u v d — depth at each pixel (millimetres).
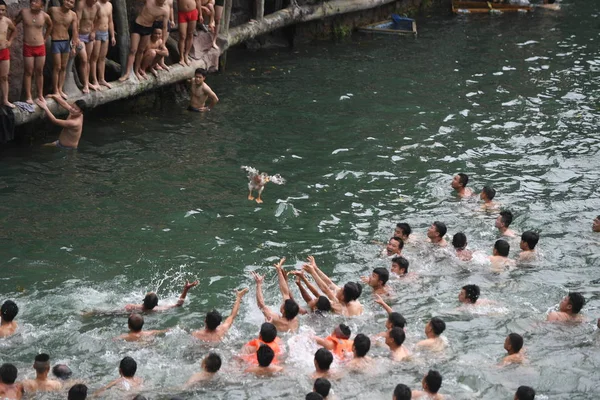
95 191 16328
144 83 19719
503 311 12914
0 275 13328
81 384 10117
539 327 12438
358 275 13969
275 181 15203
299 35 27594
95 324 12234
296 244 14930
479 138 20328
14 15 16922
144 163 17750
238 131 19938
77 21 17406
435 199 16953
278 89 23109
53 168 17188
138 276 13617
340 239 15172
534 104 22875
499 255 14492
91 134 19031
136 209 15758
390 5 30656
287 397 10609
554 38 29469
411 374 11156
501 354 11703
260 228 15414
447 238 15305
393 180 17750
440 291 13531
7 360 11281
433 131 20641
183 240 14812
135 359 11406
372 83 24094
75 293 13000
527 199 17016
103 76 18828
